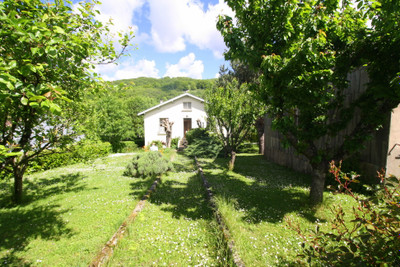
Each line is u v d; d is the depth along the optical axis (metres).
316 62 3.66
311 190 4.84
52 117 4.91
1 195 6.24
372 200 1.71
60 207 5.16
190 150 14.60
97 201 5.49
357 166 5.78
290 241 3.38
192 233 3.78
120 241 3.49
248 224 4.02
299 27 4.17
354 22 4.19
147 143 23.08
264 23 4.34
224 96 9.12
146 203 5.29
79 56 2.95
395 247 1.44
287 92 4.16
